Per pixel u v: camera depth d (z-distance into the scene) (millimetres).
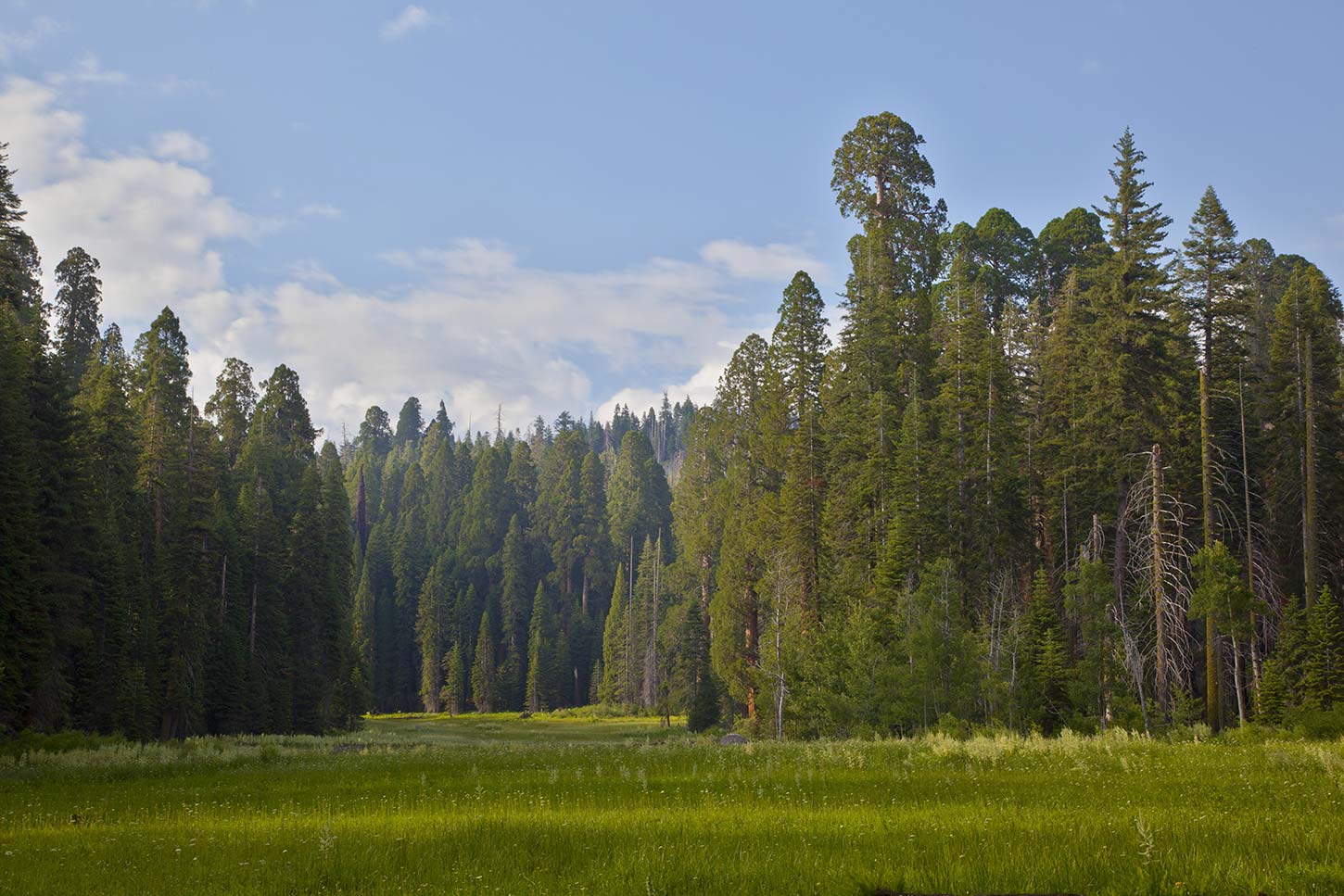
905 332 67125
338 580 84625
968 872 8602
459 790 19484
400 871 9609
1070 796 14930
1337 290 67750
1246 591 40625
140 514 61375
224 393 98000
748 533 66062
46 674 42250
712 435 86250
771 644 52844
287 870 9734
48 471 45344
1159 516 44250
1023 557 54031
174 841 12219
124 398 62062
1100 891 7977
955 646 39812
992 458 53406
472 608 130375
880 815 12836
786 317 69000
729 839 10977
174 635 57062
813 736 46656
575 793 18016
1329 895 7699
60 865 10531
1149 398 53969
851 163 81188
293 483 88562
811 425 60156
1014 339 73312
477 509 148500
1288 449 52750
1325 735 32031
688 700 84688
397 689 128750
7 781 24406
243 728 62906
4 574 39062
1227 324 57156
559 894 8477
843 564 56375
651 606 114875
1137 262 56250
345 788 21297
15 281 49781
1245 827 10547
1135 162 57750
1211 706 41469
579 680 130250
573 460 153875
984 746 25797
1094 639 41719
